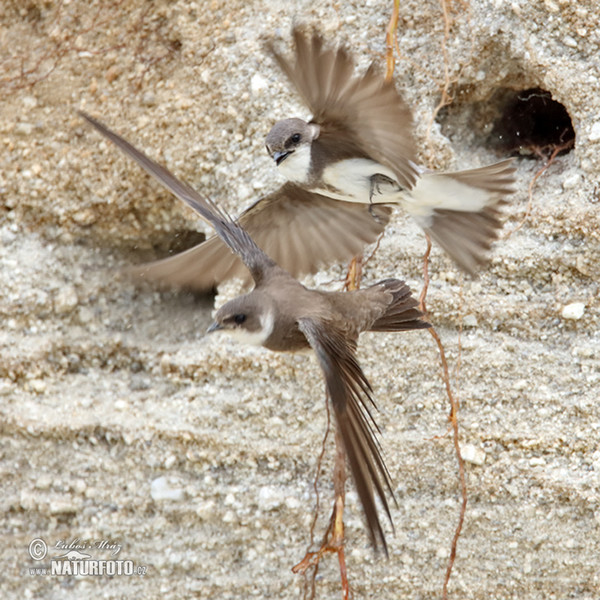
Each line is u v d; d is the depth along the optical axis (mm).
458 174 8258
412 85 10812
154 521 10414
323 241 9102
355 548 10062
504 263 10273
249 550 10250
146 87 11297
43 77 11391
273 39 11070
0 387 10906
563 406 9852
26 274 11258
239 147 11070
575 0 10328
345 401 6762
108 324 11328
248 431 10453
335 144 8227
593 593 9539
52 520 10594
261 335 7785
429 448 10062
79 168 11336
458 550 9852
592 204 10094
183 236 11688
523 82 10695
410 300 8289
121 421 10695
